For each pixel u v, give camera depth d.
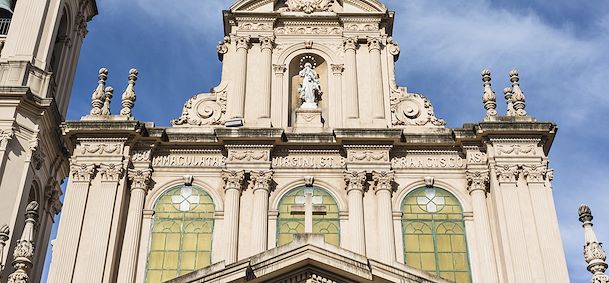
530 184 25.47
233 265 18.28
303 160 26.78
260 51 29.36
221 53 29.53
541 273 23.72
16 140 27.55
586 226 21.66
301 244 18.88
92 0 35.81
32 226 22.42
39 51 30.05
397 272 18.64
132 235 25.05
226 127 27.00
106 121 26.38
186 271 24.70
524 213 24.88
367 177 26.17
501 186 25.45
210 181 26.44
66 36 33.53
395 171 26.56
